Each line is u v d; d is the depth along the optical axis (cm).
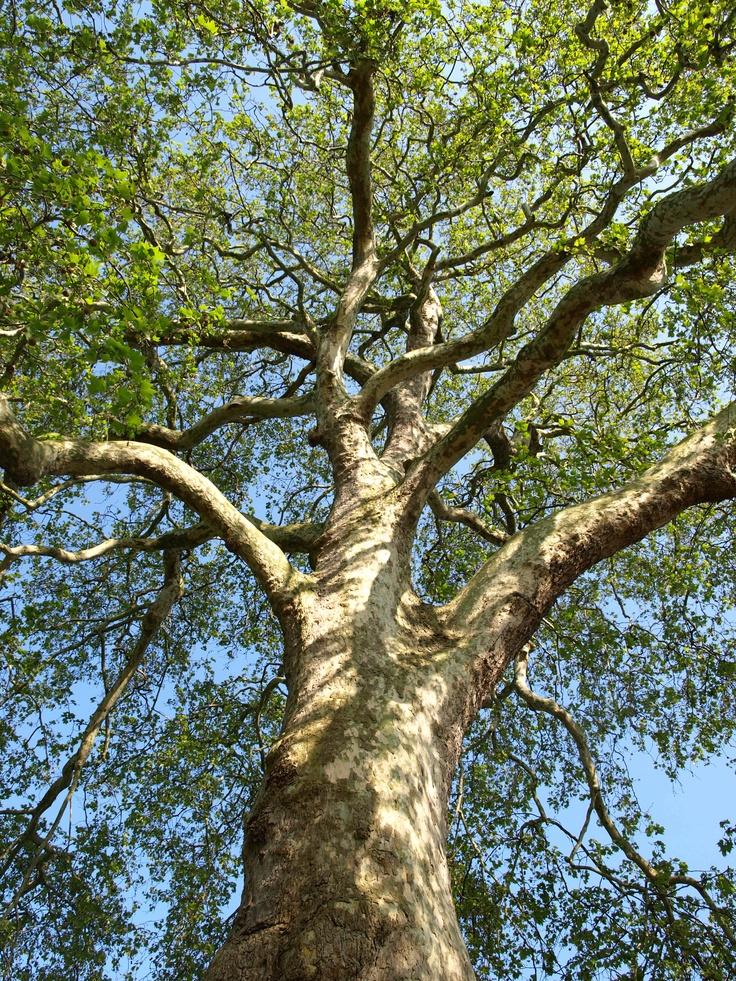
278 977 307
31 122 712
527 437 1141
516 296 734
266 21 838
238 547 561
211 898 952
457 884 904
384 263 905
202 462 1294
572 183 934
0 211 528
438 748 446
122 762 1050
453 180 916
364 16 785
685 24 741
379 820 373
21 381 675
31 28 795
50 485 1134
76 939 914
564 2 879
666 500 565
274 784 403
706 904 780
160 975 890
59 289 557
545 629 1105
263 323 981
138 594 1136
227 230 1017
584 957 812
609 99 852
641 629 1019
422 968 315
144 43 845
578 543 556
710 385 838
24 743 1041
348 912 326
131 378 488
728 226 695
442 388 1357
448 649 512
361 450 718
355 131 844
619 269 563
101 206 496
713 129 837
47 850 876
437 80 914
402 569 576
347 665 473
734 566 1030
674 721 1032
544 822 912
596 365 1182
